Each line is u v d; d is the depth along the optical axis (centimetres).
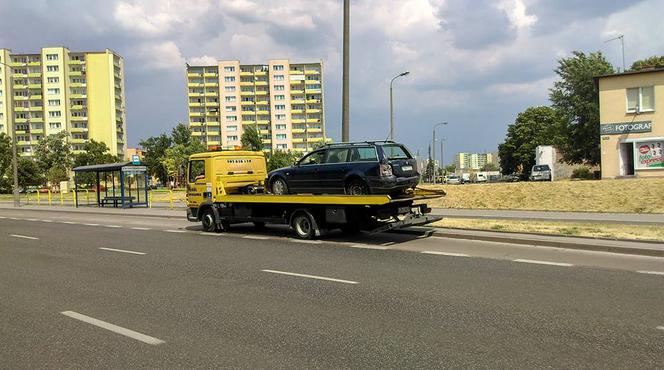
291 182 1449
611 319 596
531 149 8025
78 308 691
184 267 1000
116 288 815
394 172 1278
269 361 480
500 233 1381
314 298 724
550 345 509
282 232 1612
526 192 2339
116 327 600
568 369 448
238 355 498
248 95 14675
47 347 533
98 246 1354
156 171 11431
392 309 657
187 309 676
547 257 1055
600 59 4538
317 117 14750
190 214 1756
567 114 4578
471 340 529
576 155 4588
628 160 3244
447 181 8556
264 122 14700
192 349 518
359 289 776
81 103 12550
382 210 1270
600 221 1609
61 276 928
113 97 12619
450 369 451
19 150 11831
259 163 1794
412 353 493
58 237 1600
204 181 1692
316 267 973
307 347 518
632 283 794
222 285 823
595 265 956
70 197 5194
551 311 634
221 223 1652
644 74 3158
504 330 561
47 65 12319
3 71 12238
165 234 1633
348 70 1689
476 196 2417
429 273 894
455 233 1399
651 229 1362
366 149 1292
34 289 817
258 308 675
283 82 14612
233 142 14625
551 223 1562
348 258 1073
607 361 465
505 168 8812
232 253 1178
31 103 12375
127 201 3484
